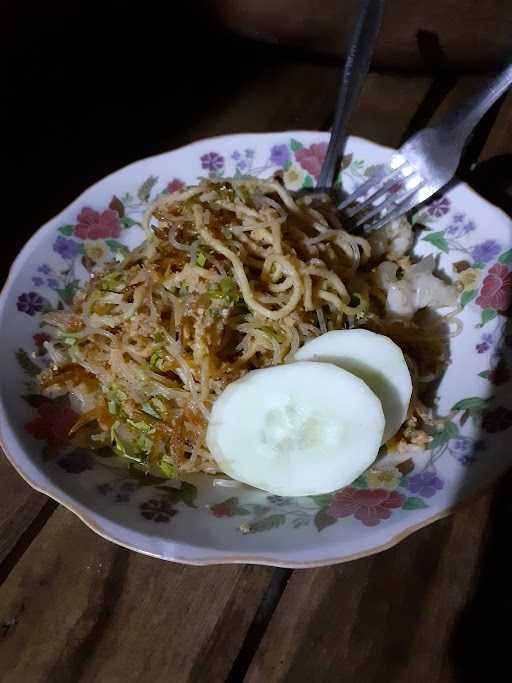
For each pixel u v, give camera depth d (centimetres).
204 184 28
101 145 35
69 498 21
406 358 25
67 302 28
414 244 29
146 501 22
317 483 22
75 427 25
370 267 29
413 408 24
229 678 19
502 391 23
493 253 26
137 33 39
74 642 20
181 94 36
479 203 27
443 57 34
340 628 20
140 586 21
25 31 37
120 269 28
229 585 21
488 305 26
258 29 36
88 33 39
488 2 31
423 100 34
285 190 29
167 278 26
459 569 21
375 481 22
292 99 35
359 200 30
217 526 21
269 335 26
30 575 22
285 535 20
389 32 33
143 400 26
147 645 20
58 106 36
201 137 34
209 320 26
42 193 33
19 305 27
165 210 28
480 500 22
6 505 23
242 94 36
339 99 28
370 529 20
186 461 25
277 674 19
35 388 25
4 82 37
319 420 22
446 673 19
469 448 22
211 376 25
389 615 20
